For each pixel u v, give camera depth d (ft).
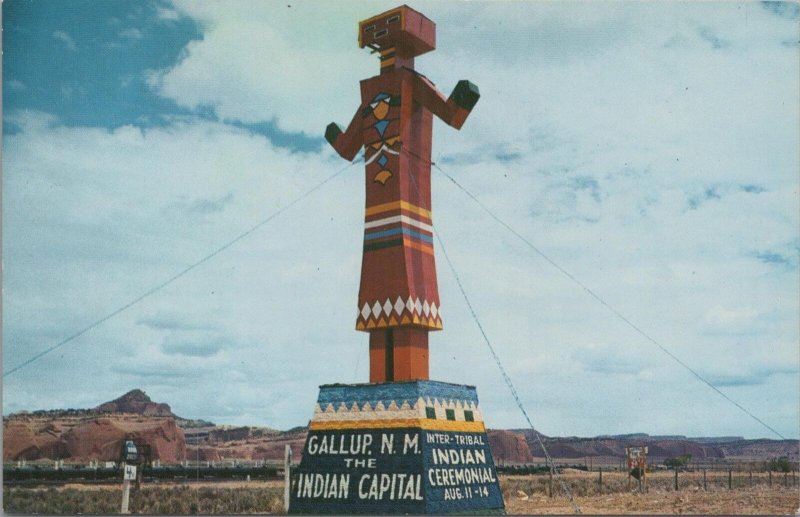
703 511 110.83
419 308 98.37
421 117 104.17
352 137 106.73
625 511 110.83
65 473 203.72
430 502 89.56
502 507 101.45
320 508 95.14
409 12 101.76
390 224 99.71
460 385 101.76
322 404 98.73
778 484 190.29
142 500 135.85
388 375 99.45
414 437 91.71
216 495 147.33
